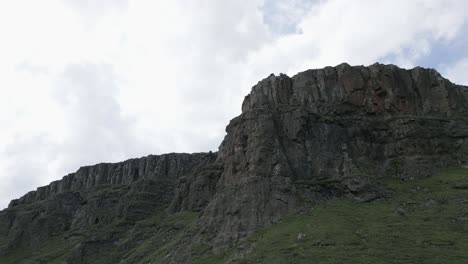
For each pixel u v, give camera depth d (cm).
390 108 14188
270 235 9800
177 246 12019
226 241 10575
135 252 15650
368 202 10800
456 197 9981
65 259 17975
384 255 7688
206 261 10038
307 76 15038
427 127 13275
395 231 8762
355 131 13250
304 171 12131
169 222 16938
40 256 19538
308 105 14362
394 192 11119
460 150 12650
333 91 14575
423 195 10556
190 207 17725
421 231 8612
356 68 14912
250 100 15212
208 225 11581
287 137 12838
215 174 18238
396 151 12825
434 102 14712
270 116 13062
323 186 11606
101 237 19350
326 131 13038
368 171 12181
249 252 9344
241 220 10925
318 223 9750
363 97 14350
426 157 12406
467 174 11306
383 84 14538
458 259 7188
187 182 19475
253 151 12250
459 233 8350
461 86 15825
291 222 10275
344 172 12025
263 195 11238
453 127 13400
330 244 8544
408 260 7381
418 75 15162
